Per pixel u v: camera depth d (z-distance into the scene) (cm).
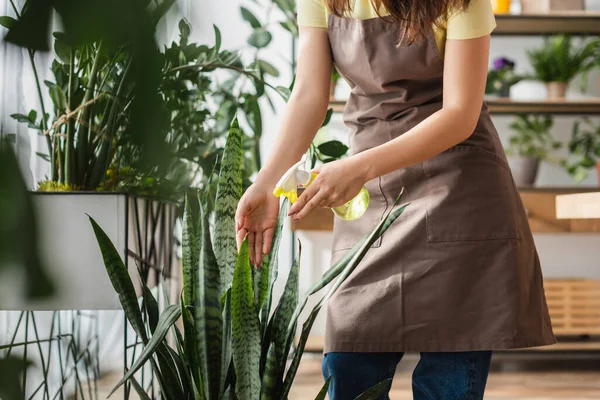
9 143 16
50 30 15
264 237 102
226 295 91
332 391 133
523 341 124
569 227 313
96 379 66
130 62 17
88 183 141
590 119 359
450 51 115
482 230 127
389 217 86
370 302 129
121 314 217
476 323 125
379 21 127
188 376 91
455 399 126
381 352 133
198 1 17
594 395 275
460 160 129
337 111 339
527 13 335
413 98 130
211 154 167
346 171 97
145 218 152
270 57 350
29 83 121
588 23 341
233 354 85
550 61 339
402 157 103
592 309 324
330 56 135
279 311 94
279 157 115
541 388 286
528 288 131
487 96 341
